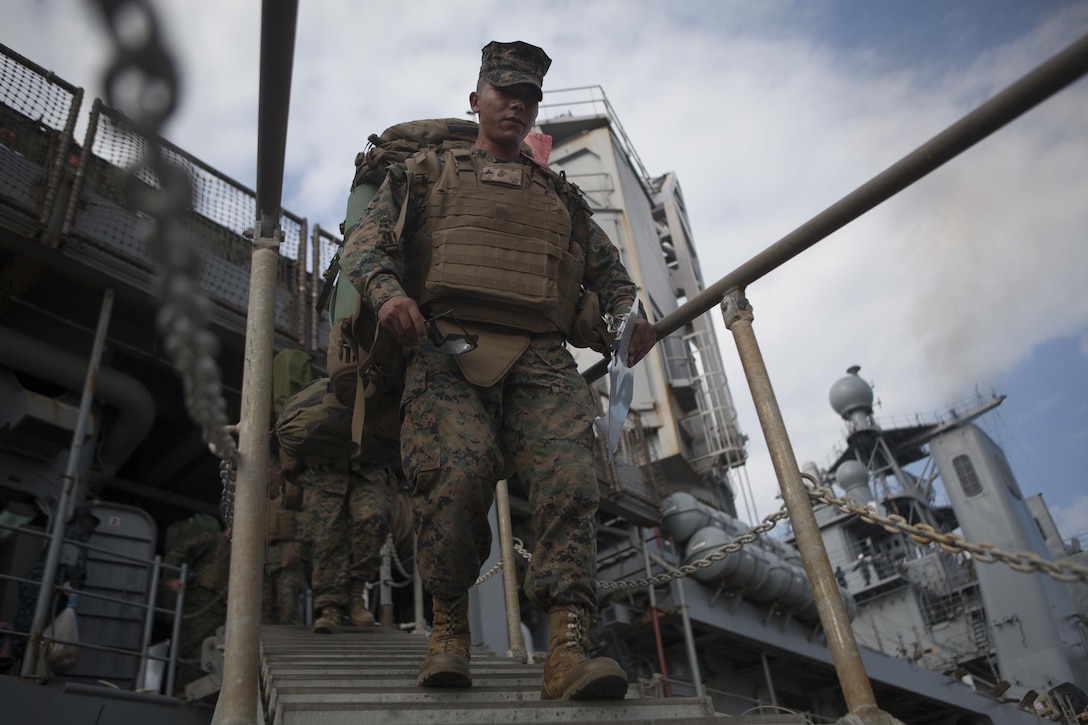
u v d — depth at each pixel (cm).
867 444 3769
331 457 612
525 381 287
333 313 372
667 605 1334
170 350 68
